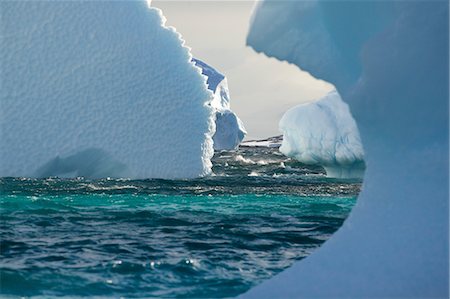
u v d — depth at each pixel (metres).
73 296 18.83
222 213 36.72
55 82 63.00
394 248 16.47
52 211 36.72
